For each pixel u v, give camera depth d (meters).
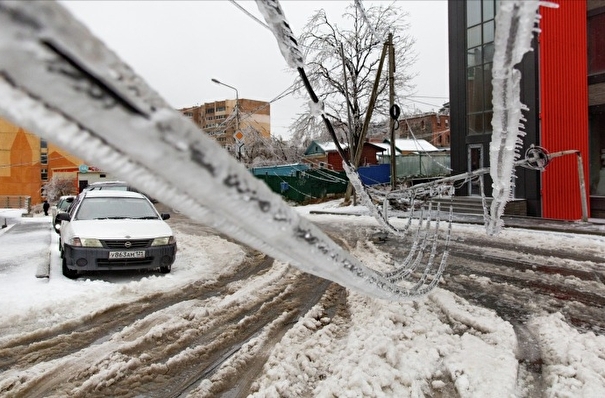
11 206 41.88
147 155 0.54
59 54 0.43
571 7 14.83
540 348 3.85
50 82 0.42
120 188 13.87
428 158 32.88
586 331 4.31
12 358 3.79
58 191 38.84
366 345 3.76
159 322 4.66
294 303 5.38
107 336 4.31
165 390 3.24
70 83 0.44
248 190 0.71
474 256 8.10
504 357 3.51
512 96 1.23
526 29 0.89
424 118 53.94
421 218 4.78
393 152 16.80
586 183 14.72
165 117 0.55
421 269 7.05
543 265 7.30
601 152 14.66
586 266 7.19
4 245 10.30
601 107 14.58
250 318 4.81
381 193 5.24
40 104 0.43
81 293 5.60
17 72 0.40
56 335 4.33
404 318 4.39
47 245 10.26
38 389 3.25
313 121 24.31
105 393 3.20
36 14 0.40
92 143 0.49
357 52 22.81
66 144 0.47
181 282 6.42
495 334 4.04
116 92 0.49
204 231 13.39
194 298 5.63
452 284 6.12
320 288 6.07
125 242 6.44
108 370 3.51
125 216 7.58
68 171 41.19
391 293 1.67
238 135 23.88
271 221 0.79
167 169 0.57
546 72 14.70
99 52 0.46
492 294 5.61
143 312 5.05
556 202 14.81
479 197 16.50
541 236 10.13
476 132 17.58
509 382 3.10
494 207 3.55
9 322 4.62
